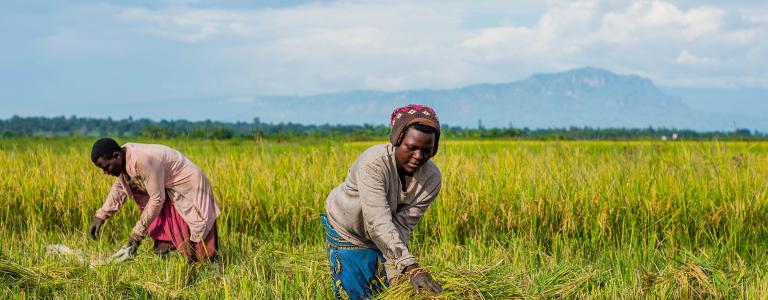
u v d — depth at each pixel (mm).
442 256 6215
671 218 6988
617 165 8438
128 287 5035
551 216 7102
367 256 4430
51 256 5977
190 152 10602
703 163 8469
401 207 4266
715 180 7793
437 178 4215
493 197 7359
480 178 7750
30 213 7785
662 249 6520
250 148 10727
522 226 7035
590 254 6586
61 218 7918
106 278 5145
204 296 4840
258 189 7871
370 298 4453
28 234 7133
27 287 4859
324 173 8375
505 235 6914
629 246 6312
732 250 6570
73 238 7047
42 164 9500
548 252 6754
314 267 5289
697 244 6812
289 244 6984
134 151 5805
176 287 5141
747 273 5215
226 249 6312
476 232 6895
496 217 7102
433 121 3830
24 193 8125
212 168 9000
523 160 8766
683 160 8664
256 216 7477
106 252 6410
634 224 6867
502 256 6012
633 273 5223
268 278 5320
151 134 13672
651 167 8180
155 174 5789
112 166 5812
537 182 7609
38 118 179000
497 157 8758
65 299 4691
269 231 7500
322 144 11508
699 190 7441
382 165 3992
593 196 7246
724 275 4879
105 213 6344
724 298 4719
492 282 4391
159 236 6098
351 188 4191
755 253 6590
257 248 6719
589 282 4910
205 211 5973
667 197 7336
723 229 6969
